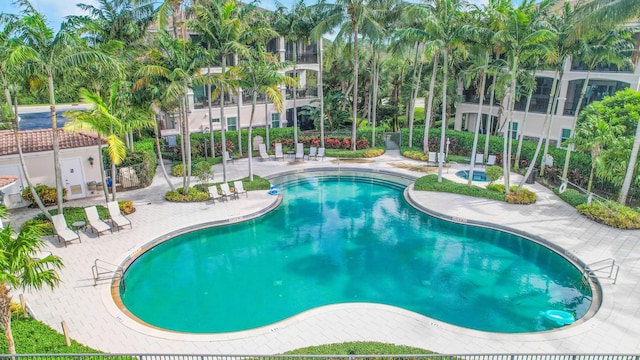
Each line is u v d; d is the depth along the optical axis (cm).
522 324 1208
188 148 2078
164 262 1603
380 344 1025
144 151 2497
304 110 3700
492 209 2027
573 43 2052
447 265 1568
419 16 2308
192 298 1356
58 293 1291
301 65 3619
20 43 1479
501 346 1056
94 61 1575
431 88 2947
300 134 3369
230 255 1661
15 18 1514
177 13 2614
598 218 1828
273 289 1411
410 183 2566
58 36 1473
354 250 1697
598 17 1666
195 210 2016
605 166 2033
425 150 3092
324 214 2102
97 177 2180
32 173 2000
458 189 2280
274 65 2294
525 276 1488
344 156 3122
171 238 1748
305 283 1451
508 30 1905
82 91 1630
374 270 1533
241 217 1950
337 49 3306
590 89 2919
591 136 2025
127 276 1487
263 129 3256
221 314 1269
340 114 3722
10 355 798
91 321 1158
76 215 1847
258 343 1070
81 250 1575
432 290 1399
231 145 3070
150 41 2702
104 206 1986
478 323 1216
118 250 1580
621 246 1602
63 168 2075
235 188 2214
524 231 1755
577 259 1509
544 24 1936
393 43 2881
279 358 943
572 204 2039
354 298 1354
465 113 3703
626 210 1809
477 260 1608
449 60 3014
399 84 4053
